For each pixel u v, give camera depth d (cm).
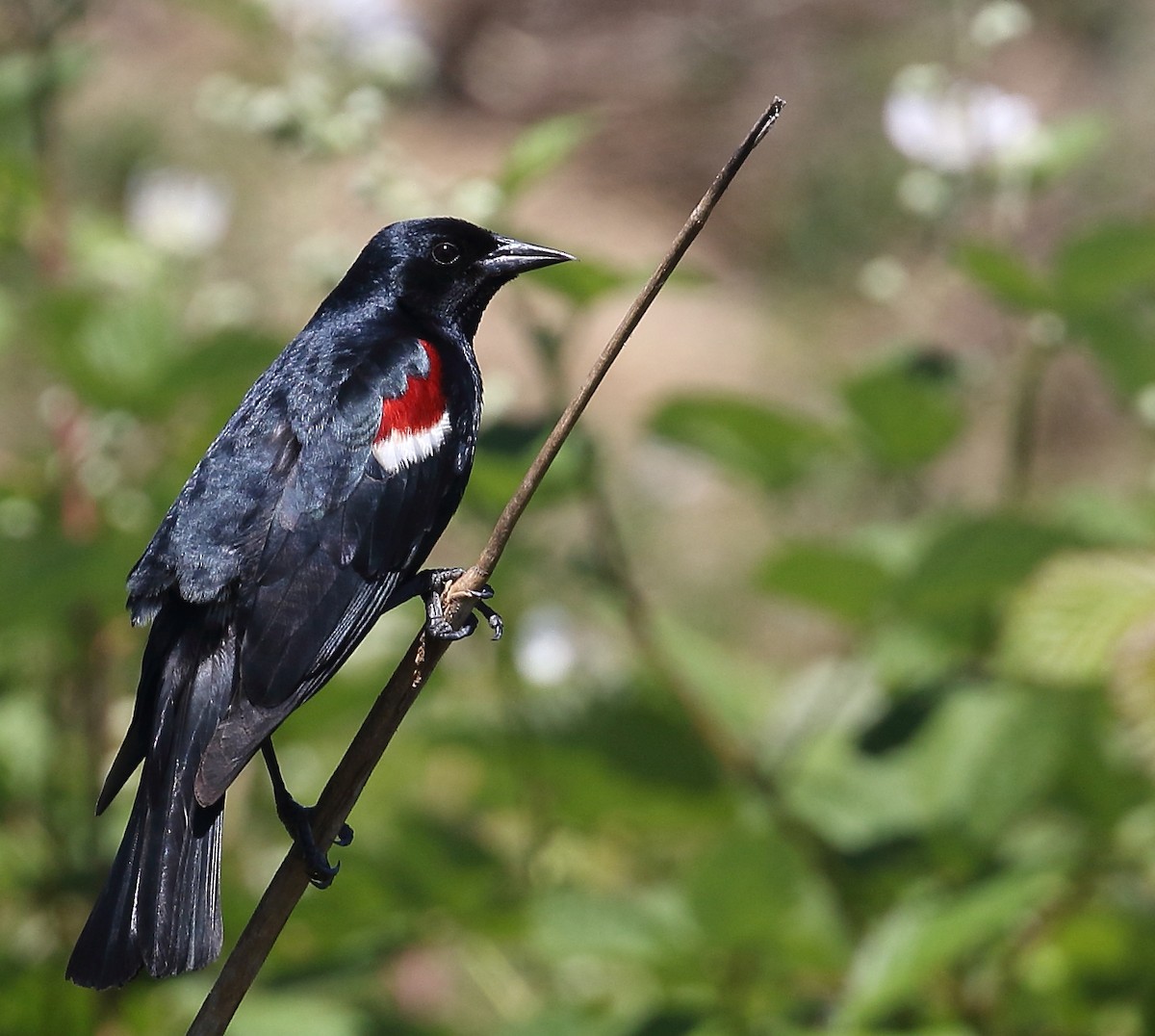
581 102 4169
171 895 587
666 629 1043
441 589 720
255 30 1073
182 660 659
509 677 1072
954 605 932
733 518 2459
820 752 984
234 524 689
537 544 1013
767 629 2295
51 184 1134
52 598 924
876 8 4022
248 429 725
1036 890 781
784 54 4044
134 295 1029
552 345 962
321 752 1231
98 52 1139
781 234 3641
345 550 694
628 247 3697
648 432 1049
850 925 898
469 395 789
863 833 927
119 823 1036
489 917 927
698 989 895
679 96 4066
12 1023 962
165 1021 984
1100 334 979
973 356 1034
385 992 1070
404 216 948
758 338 3186
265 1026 898
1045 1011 940
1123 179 2841
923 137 1047
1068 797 941
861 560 947
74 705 1067
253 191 2753
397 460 723
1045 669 764
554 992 1086
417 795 1222
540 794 1005
